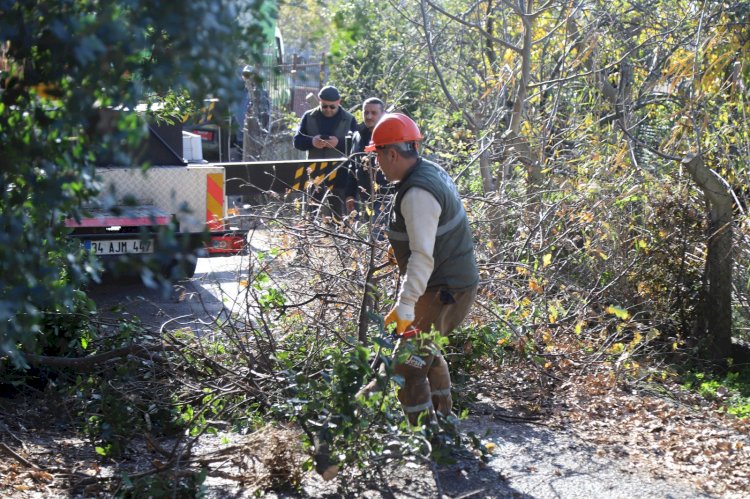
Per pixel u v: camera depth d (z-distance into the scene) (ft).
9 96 7.99
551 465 14.93
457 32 39.14
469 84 39.75
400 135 13.53
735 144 26.91
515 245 23.29
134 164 7.49
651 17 31.01
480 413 17.93
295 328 19.69
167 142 27.76
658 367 22.77
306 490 13.57
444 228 13.82
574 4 31.68
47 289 7.76
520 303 21.44
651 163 30.53
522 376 20.02
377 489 13.60
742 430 17.56
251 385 16.79
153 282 7.31
